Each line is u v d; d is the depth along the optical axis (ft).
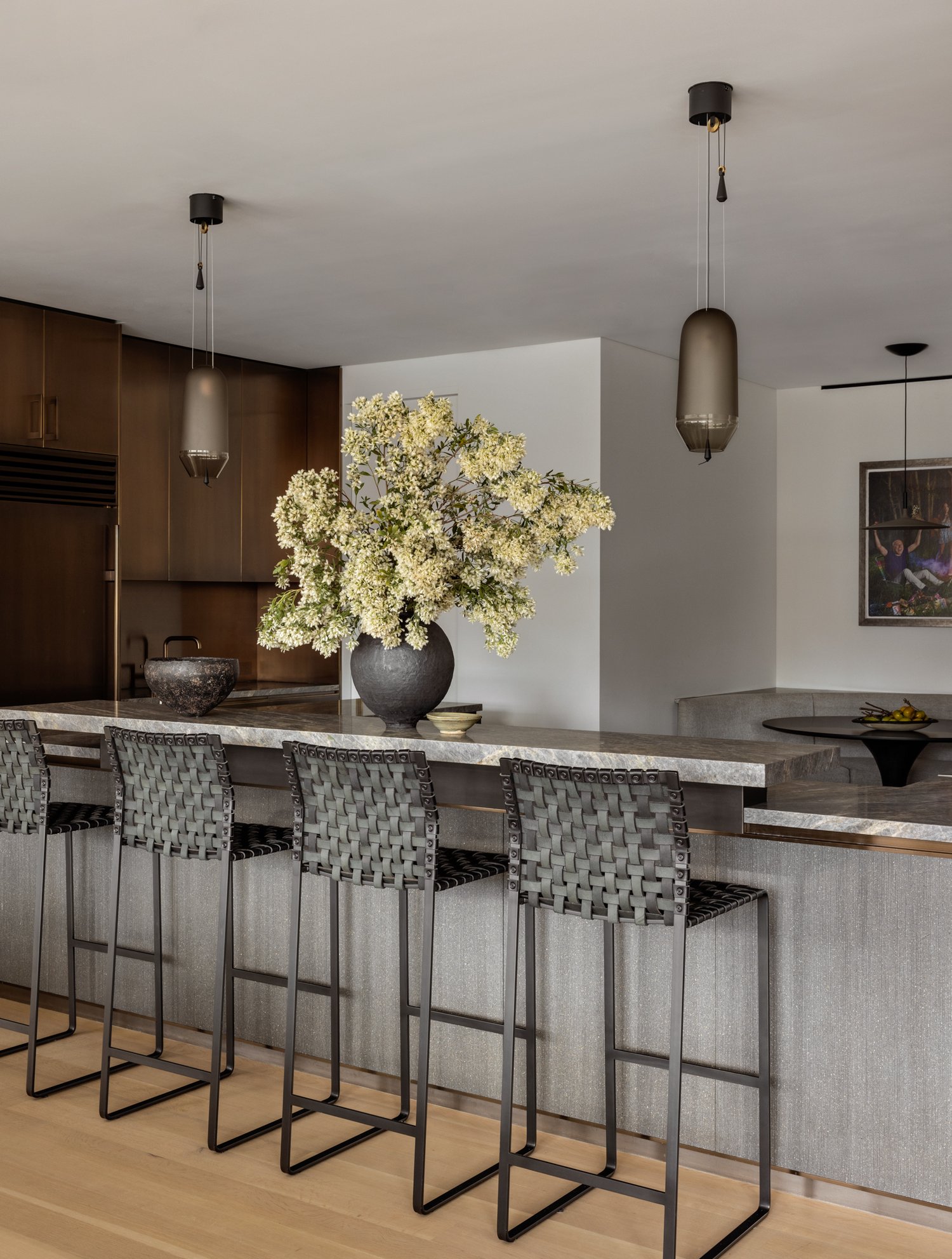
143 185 12.10
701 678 22.21
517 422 20.12
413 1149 10.26
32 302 17.03
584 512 10.86
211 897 12.48
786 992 9.36
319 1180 9.74
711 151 11.26
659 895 8.14
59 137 10.86
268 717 12.57
